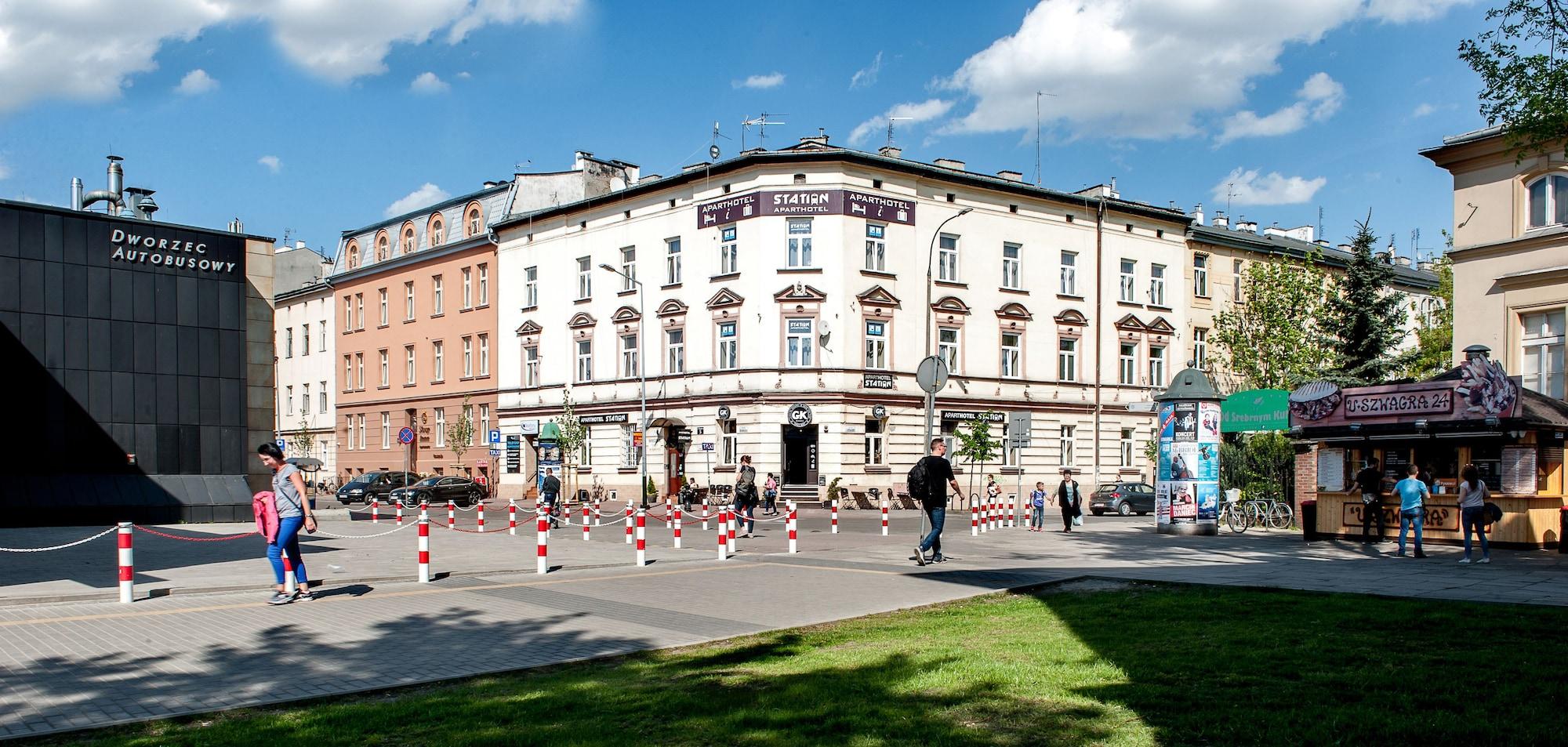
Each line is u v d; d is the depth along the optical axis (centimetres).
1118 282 5375
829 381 4484
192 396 3194
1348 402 2452
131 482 3045
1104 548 2330
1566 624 1073
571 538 2653
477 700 808
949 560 1992
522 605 1356
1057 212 5188
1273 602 1280
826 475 4466
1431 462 2398
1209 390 2805
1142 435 5425
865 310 4559
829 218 4516
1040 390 5078
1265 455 3341
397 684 877
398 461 6531
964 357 4834
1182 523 2792
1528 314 2845
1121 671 862
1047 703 751
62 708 802
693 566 1872
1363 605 1235
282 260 8031
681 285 4853
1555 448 2256
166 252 3177
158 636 1116
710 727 702
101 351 3045
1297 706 728
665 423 4897
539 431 5497
